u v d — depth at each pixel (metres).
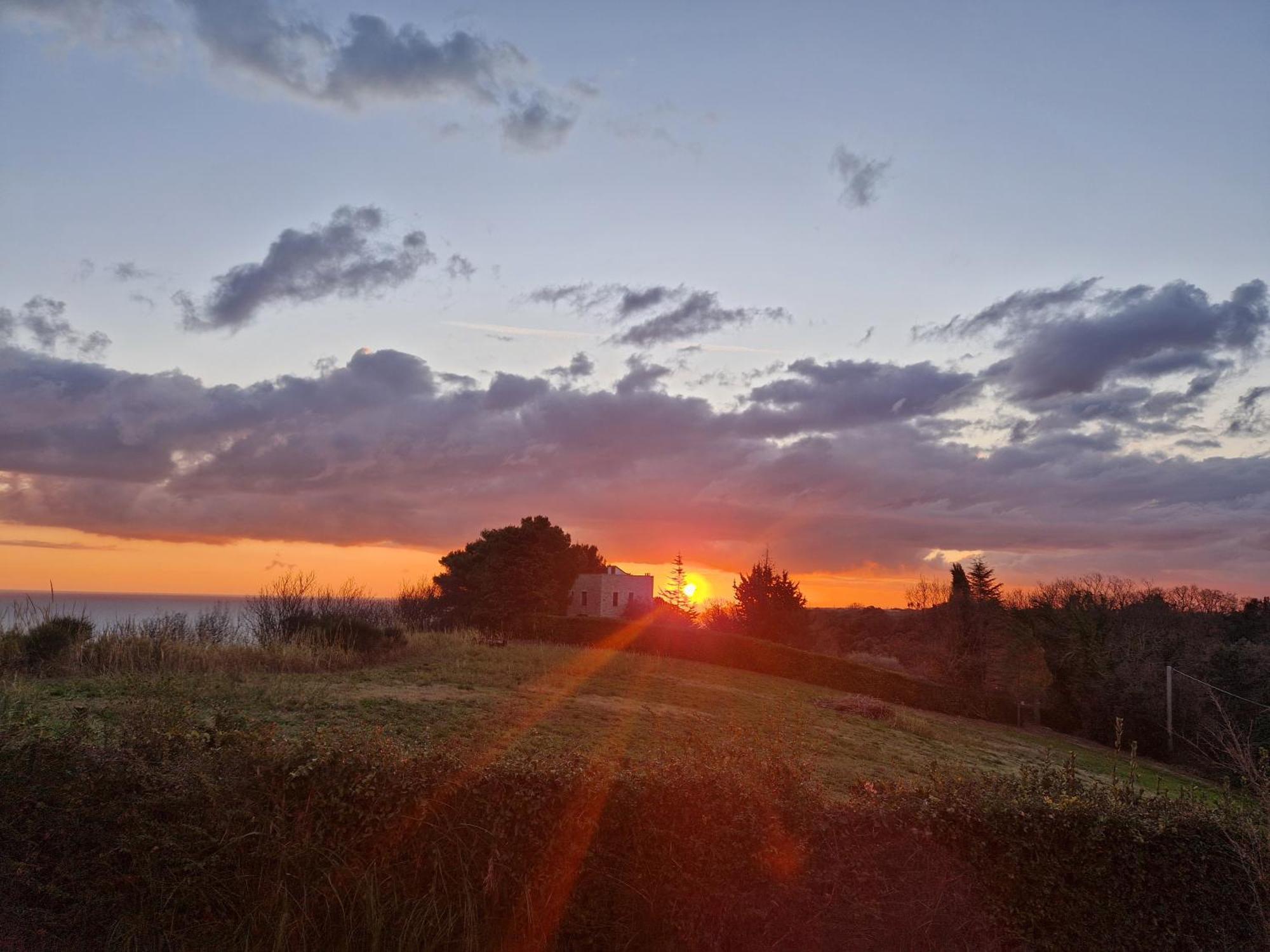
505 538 39.22
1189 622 34.03
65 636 15.01
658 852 5.58
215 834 5.48
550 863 5.52
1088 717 29.02
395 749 5.98
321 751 5.75
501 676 19.97
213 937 5.33
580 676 22.00
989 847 6.07
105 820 5.50
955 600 37.56
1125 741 26.69
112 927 5.29
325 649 19.34
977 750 20.69
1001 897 5.96
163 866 5.46
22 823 5.47
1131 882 6.20
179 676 12.70
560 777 5.71
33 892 5.39
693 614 53.72
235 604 22.42
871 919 5.64
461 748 6.39
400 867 5.51
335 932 5.38
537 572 38.88
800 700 23.42
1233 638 33.03
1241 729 20.08
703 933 5.48
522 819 5.57
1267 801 6.58
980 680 34.53
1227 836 6.39
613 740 12.93
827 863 5.72
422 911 5.41
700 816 5.65
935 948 5.70
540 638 35.72
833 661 31.25
